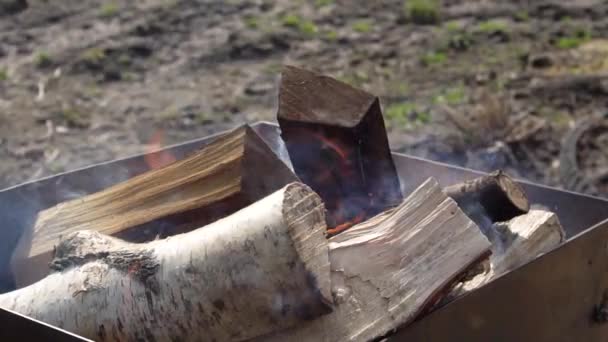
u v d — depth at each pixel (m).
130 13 3.85
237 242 1.20
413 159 1.68
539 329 1.34
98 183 1.67
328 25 3.75
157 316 1.22
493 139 2.62
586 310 1.40
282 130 1.45
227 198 1.35
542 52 3.42
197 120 2.93
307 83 1.45
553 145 2.63
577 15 3.79
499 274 1.32
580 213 1.51
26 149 2.76
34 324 1.21
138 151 2.72
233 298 1.20
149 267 1.23
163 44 3.57
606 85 3.04
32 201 1.60
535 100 2.98
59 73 3.31
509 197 1.38
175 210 1.38
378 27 3.73
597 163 2.55
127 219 1.41
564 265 1.34
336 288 1.22
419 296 1.23
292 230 1.19
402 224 1.26
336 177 1.44
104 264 1.26
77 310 1.24
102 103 3.09
